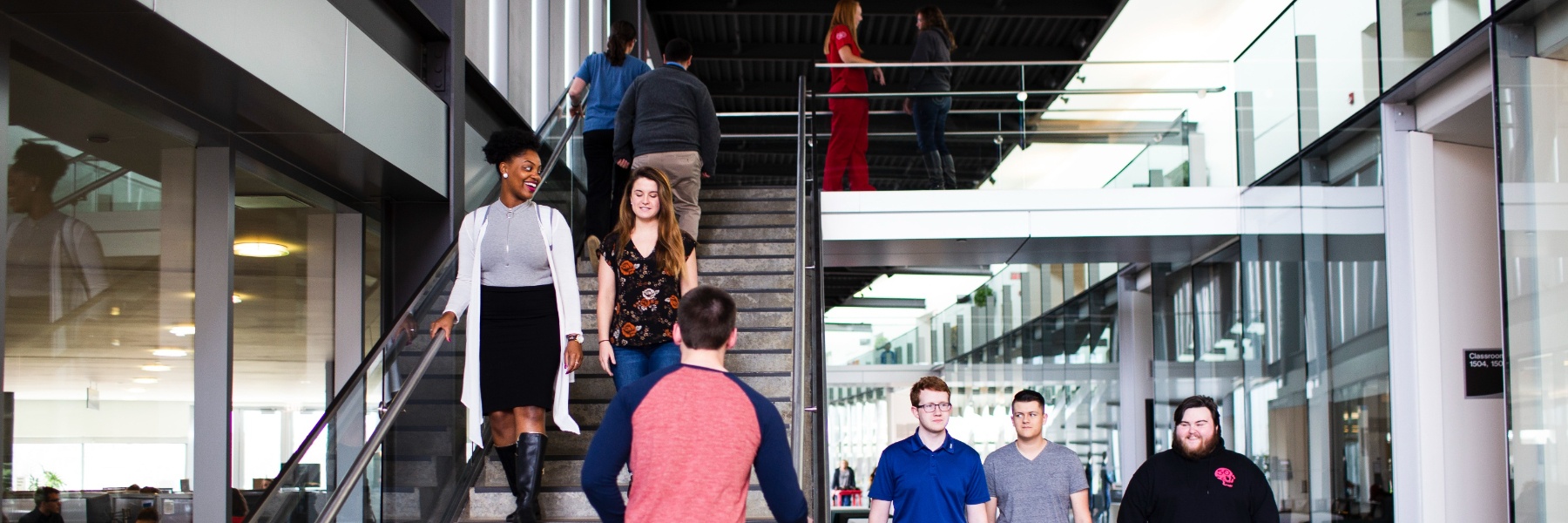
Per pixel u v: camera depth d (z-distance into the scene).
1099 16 13.86
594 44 12.25
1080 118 8.77
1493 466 6.48
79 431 3.93
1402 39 6.52
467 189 6.61
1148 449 11.49
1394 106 6.74
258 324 4.98
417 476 4.33
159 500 4.30
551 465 4.99
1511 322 5.38
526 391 4.15
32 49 3.70
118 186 4.24
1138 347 11.76
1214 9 14.41
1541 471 5.15
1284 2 12.47
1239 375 8.77
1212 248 9.30
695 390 2.81
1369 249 6.88
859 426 17.34
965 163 8.73
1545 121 5.23
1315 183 7.54
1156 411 10.80
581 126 8.10
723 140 12.19
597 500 2.82
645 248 4.34
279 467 5.10
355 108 4.90
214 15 3.76
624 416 2.83
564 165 7.33
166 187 4.53
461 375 4.91
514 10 8.32
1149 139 8.76
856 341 14.84
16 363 3.68
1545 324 5.16
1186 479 4.72
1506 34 5.51
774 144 12.18
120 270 4.21
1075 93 8.78
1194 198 8.58
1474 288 6.66
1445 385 6.52
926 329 14.41
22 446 3.67
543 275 4.28
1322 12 7.44
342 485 3.59
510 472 4.39
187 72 3.96
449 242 6.08
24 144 3.79
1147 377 11.69
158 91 4.16
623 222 4.37
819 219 6.92
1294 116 7.83
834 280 14.05
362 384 3.88
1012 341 13.28
